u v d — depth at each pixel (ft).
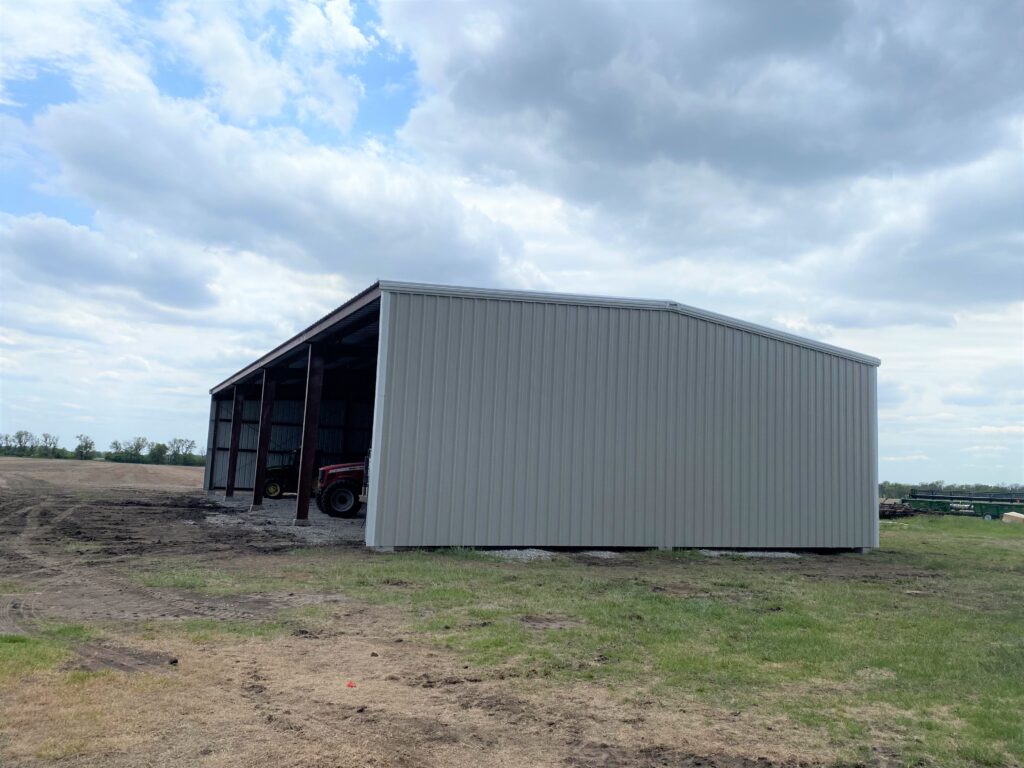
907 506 93.40
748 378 48.14
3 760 12.12
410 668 18.37
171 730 13.69
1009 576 38.81
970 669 19.63
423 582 30.58
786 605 28.19
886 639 22.84
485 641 21.09
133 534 45.29
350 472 59.62
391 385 40.52
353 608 25.23
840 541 50.11
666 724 15.06
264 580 29.99
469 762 12.90
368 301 42.88
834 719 15.64
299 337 54.95
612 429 44.50
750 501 47.50
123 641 19.95
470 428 41.78
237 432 82.28
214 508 67.15
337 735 13.84
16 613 23.15
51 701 14.80
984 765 13.48
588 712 15.61
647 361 45.62
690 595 29.86
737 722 15.30
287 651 19.58
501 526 41.91
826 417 50.49
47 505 64.69
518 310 43.29
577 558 40.60
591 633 22.47
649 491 45.01
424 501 40.68
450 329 41.88
